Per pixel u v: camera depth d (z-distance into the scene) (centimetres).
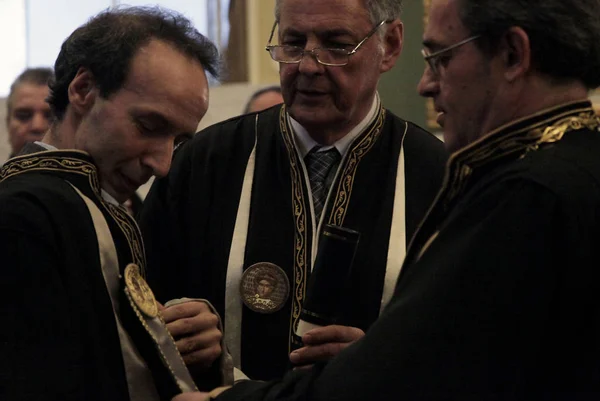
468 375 325
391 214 541
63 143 425
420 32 947
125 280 407
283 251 539
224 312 536
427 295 336
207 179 559
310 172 552
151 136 418
